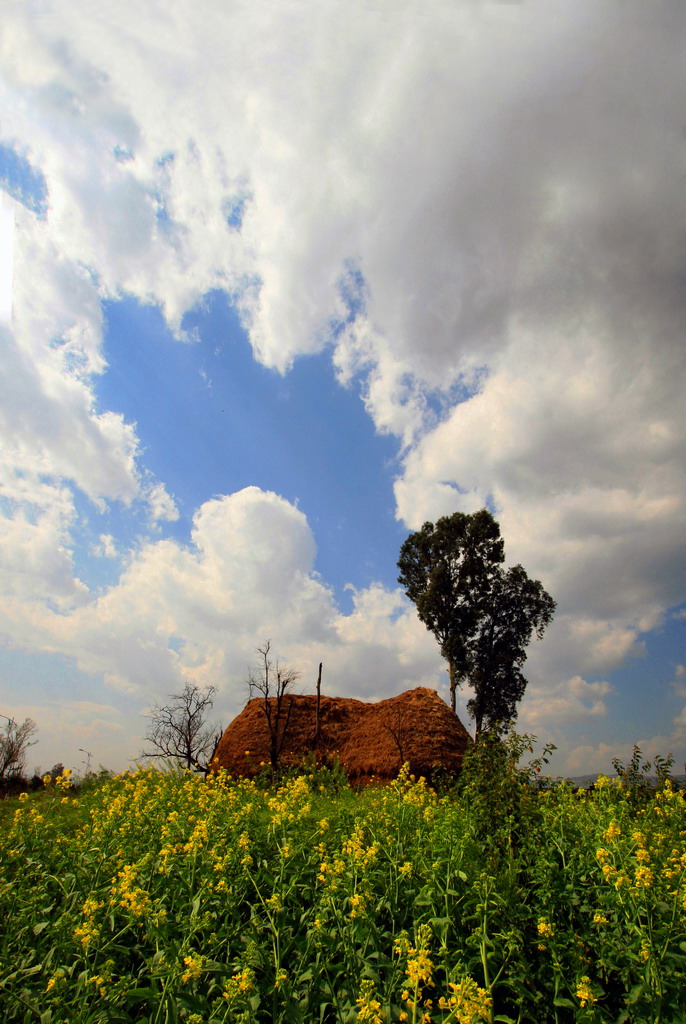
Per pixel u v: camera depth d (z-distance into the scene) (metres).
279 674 19.19
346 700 20.88
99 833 8.35
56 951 5.69
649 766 8.72
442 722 18.20
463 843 6.75
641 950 4.88
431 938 5.73
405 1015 4.60
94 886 6.83
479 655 32.12
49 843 8.76
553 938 5.37
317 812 9.63
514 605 32.31
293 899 6.54
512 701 31.41
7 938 5.93
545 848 6.53
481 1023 4.39
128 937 6.23
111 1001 4.99
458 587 32.88
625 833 6.53
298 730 19.27
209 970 5.20
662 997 4.69
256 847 7.43
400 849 7.22
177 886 6.71
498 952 5.39
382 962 5.26
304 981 5.32
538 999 4.97
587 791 8.52
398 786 9.51
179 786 11.67
